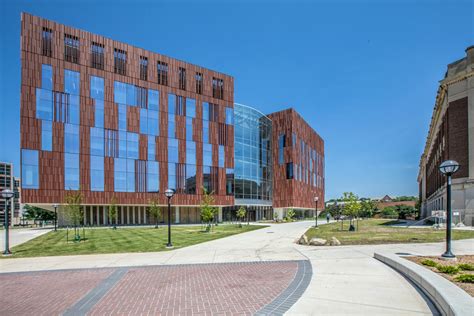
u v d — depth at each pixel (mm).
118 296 7590
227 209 53969
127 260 12781
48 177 37312
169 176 45938
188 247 16719
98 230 31875
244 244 17688
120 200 41719
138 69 44844
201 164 49125
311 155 78000
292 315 5863
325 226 35000
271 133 65312
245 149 56344
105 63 42219
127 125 43156
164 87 46844
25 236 27047
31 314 6477
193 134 48844
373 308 6062
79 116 39812
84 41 41000
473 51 28500
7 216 15414
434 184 46875
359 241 16641
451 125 30234
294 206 61906
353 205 27125
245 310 6297
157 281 9039
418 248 13523
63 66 39250
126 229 33312
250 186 56344
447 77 30750
